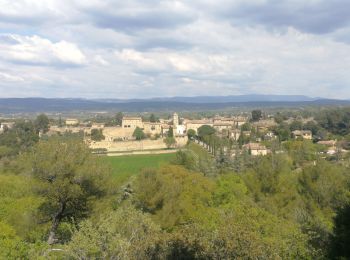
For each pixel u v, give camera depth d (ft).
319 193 146.00
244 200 139.13
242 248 54.13
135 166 387.34
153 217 127.03
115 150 531.50
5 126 568.00
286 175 166.91
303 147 354.95
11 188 148.15
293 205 147.02
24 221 111.04
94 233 66.08
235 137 588.91
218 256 54.34
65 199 107.04
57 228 112.98
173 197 133.69
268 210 142.31
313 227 83.82
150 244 58.39
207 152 471.21
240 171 292.20
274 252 55.93
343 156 355.77
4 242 68.85
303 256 70.79
